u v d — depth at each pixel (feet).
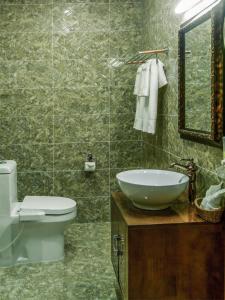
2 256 9.78
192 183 7.13
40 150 12.55
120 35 12.46
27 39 12.12
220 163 6.36
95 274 9.30
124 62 12.53
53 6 12.12
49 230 9.93
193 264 5.92
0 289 8.59
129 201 7.16
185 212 6.40
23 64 12.19
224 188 6.05
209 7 6.59
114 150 12.81
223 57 6.11
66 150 12.65
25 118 12.38
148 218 6.10
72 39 12.30
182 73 8.17
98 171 12.82
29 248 9.97
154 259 5.87
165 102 9.78
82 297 8.24
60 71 12.35
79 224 12.87
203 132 7.05
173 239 5.87
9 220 9.65
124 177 7.43
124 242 6.15
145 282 5.89
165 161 9.89
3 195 9.60
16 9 11.99
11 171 9.80
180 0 8.20
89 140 12.70
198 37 7.27
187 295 5.95
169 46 9.29
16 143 12.43
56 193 12.76
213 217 5.82
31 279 9.07
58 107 12.46
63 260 10.11
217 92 6.29
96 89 12.55
